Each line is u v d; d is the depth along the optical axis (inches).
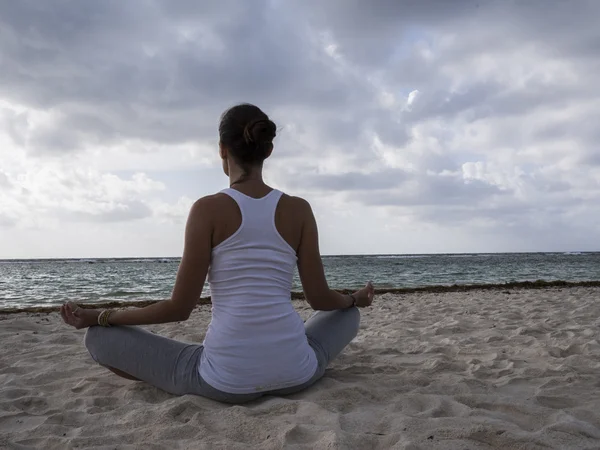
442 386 112.0
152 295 547.8
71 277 1018.1
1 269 1603.1
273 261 93.0
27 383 122.1
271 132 92.9
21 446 78.9
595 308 260.4
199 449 75.5
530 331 193.5
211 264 93.2
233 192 92.1
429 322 228.7
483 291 443.8
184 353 100.9
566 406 101.2
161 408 92.9
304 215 96.5
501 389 112.5
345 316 114.5
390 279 861.8
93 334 104.6
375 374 124.5
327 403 96.1
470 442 78.2
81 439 81.0
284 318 95.1
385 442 77.9
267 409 91.4
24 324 213.3
